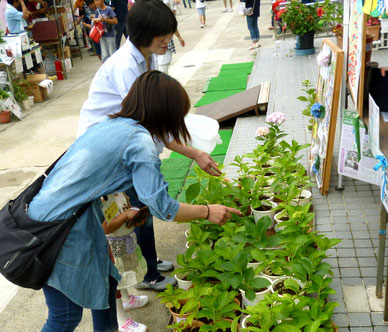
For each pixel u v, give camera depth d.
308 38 9.27
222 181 3.61
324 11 9.12
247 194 3.43
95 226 2.17
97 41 10.09
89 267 2.13
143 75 2.17
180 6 24.69
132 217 2.64
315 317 2.21
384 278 2.82
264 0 21.64
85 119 2.95
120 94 2.81
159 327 2.95
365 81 3.00
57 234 2.04
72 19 13.35
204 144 3.16
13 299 3.48
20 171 5.92
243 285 2.52
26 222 2.05
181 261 2.85
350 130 3.55
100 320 2.38
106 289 2.22
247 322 2.44
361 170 3.61
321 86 4.15
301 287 2.62
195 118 3.19
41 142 6.93
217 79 9.12
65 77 11.20
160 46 2.76
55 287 2.09
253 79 8.28
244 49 11.87
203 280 2.78
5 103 7.91
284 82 7.54
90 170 2.04
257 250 2.70
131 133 2.06
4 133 7.54
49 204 2.08
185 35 15.10
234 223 3.12
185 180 4.90
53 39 11.14
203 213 2.26
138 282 2.86
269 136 4.36
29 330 3.11
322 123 3.93
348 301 2.67
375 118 2.47
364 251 3.10
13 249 2.03
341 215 3.54
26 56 9.37
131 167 2.06
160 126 2.18
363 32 2.77
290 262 2.63
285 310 2.24
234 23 16.52
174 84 2.15
